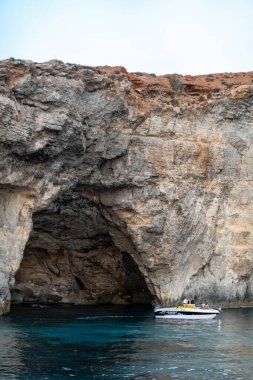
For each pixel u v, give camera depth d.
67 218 47.72
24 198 39.84
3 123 35.47
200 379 24.12
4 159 36.66
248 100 51.41
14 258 39.25
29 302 53.72
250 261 50.81
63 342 31.39
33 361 26.56
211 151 49.38
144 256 46.41
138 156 45.09
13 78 36.97
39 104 38.00
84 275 53.50
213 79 56.88
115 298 55.41
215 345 31.25
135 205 45.38
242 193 51.12
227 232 50.28
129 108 44.12
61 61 41.03
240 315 44.69
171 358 27.83
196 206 48.22
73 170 42.22
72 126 39.28
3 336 32.84
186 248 47.91
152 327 37.88
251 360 27.62
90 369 25.36
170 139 47.00
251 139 51.66
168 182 46.41
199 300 48.75
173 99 48.38
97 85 41.41
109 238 50.69
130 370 25.34
